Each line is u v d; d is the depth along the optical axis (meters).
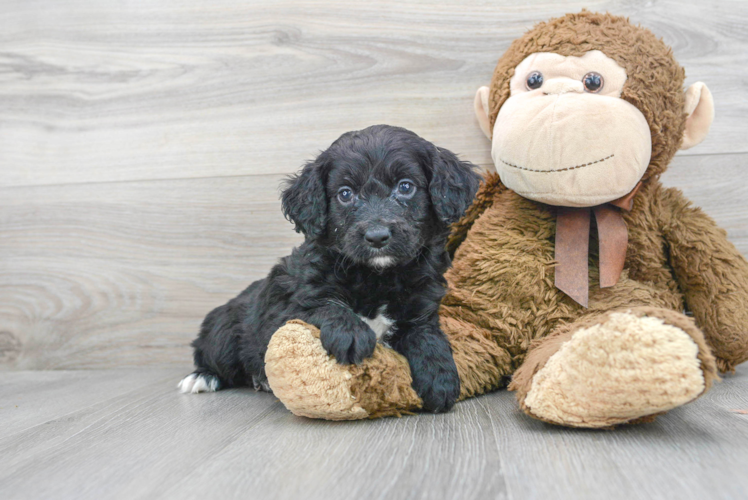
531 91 0.66
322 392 0.53
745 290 0.67
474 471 0.43
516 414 0.56
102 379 0.79
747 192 0.78
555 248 0.67
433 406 0.57
